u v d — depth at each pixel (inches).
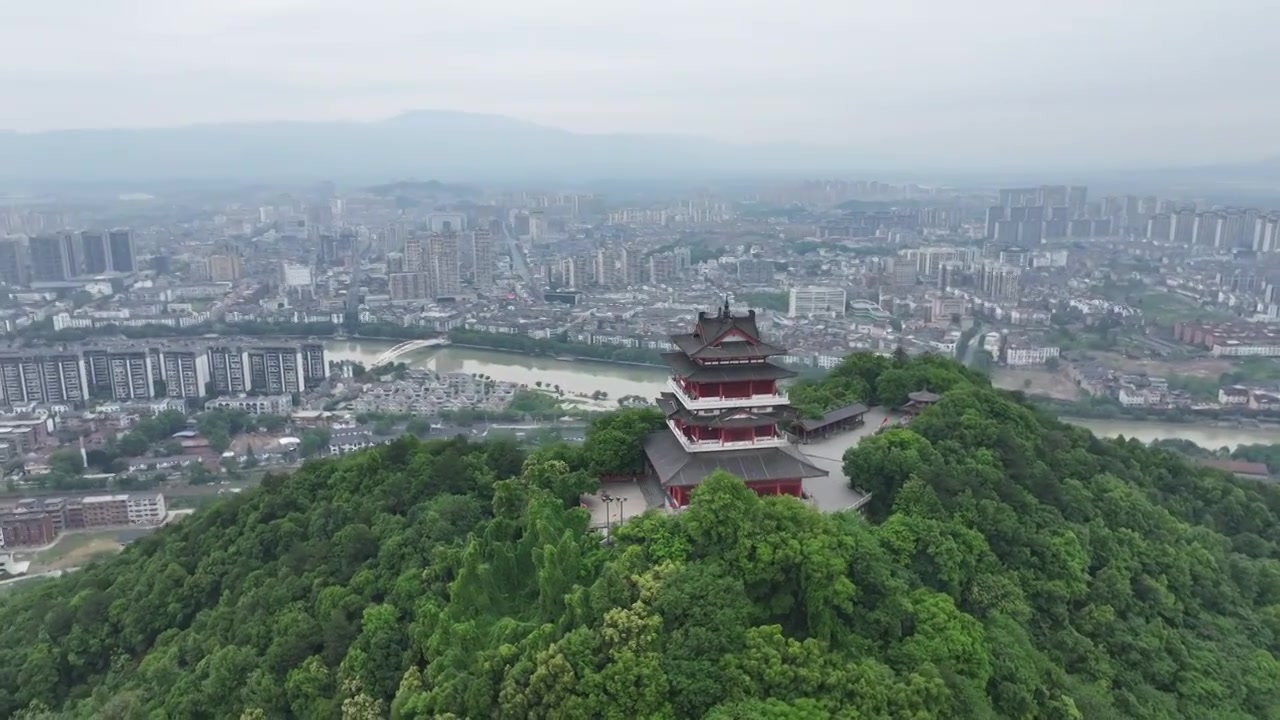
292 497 5132.9
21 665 4407.0
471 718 2945.4
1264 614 4692.4
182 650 4040.4
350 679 3452.3
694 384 4298.7
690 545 3469.5
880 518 4318.4
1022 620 3769.7
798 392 6225.4
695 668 2928.2
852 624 3356.3
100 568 5408.5
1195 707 3836.1
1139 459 5989.2
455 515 4456.2
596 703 2851.9
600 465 4726.9
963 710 3080.7
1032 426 5364.2
